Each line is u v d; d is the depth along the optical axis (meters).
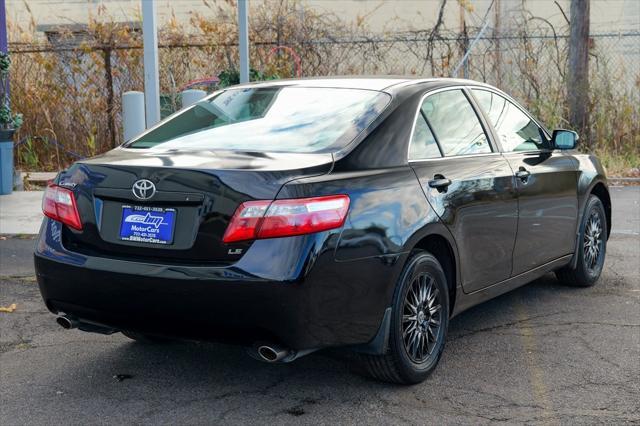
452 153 4.61
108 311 3.84
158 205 3.74
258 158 3.86
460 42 15.62
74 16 18.14
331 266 3.62
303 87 4.71
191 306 3.61
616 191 11.82
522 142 5.46
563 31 16.58
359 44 15.59
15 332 5.18
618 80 14.64
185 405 3.96
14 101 14.23
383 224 3.86
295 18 15.21
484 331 5.18
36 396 4.09
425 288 4.23
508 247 4.97
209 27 14.84
